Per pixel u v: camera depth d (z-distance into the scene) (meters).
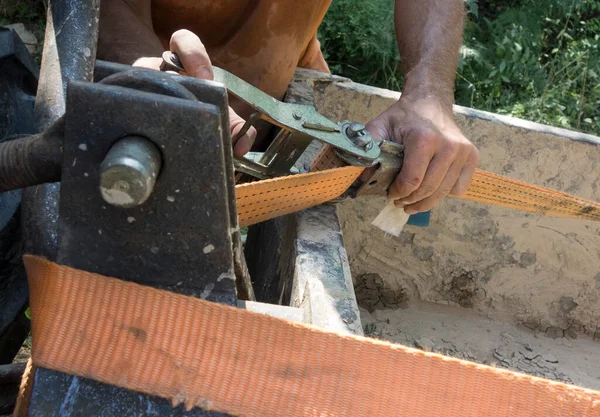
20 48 1.22
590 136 1.92
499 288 2.08
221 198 0.62
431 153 1.21
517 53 3.83
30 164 0.62
